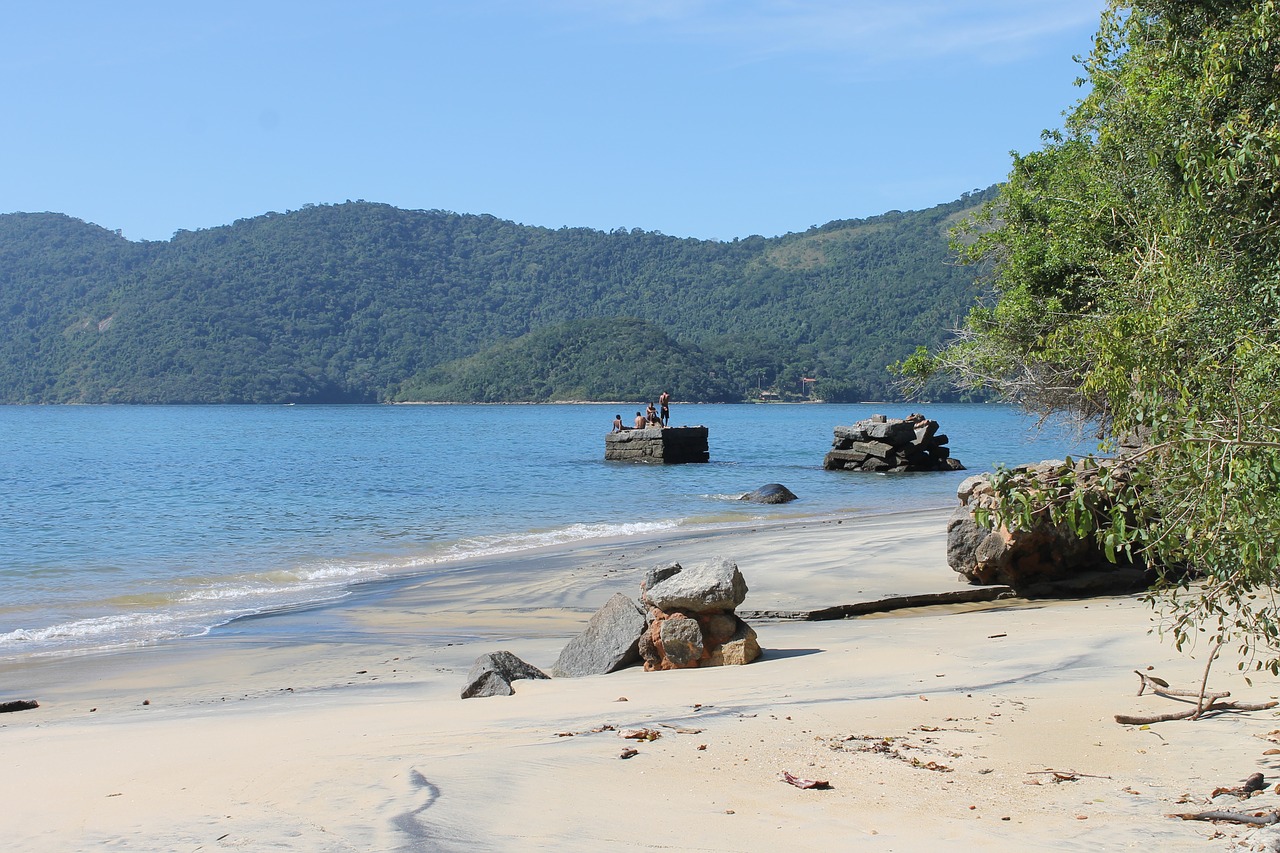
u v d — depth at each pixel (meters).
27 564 21.28
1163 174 10.80
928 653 10.19
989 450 66.88
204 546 24.14
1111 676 8.61
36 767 7.02
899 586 15.16
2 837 5.37
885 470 50.25
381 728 7.89
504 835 5.05
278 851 4.88
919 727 7.14
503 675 9.67
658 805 5.55
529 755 6.62
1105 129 13.97
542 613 15.20
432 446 77.62
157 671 12.01
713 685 9.16
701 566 10.77
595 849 4.86
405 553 22.70
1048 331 19.88
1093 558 14.34
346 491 39.84
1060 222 18.78
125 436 95.56
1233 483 5.48
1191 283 8.68
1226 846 4.69
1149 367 7.95
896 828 5.14
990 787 5.79
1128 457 5.99
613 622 10.70
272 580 19.16
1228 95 9.11
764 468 53.38
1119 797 5.53
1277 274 8.38
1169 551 6.09
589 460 60.38
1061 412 22.66
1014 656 9.74
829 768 6.22
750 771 6.18
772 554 19.33
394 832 5.09
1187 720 7.04
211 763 6.85
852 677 9.14
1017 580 14.25
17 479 46.94
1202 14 11.79
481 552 22.69
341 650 12.98
